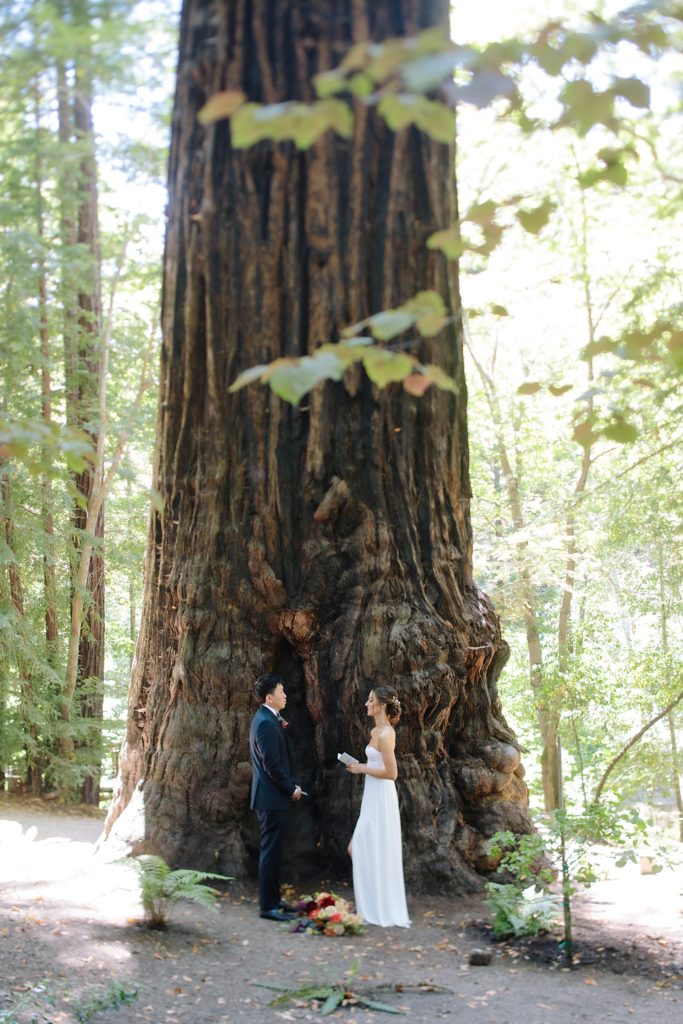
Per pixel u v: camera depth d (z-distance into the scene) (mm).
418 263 6988
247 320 6992
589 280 14352
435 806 7023
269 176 6867
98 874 6617
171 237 7211
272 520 7156
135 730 7613
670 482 13000
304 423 7234
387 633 7051
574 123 2674
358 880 6344
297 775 7324
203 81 6766
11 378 10945
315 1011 4672
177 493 7395
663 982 5211
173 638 7414
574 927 6219
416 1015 4680
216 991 4824
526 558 14578
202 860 6887
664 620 15203
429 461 7395
